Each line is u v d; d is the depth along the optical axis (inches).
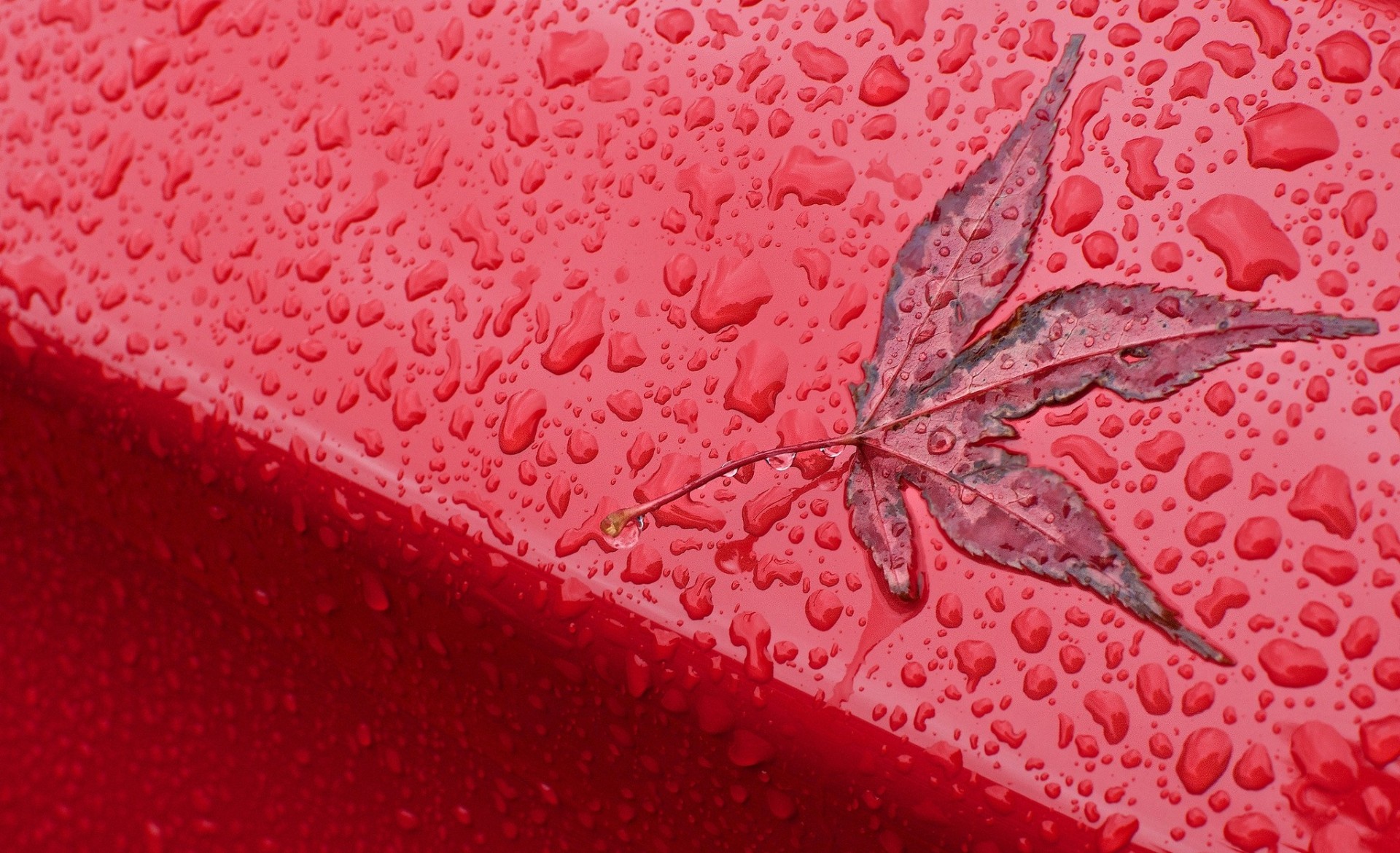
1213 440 8.0
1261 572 7.9
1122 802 7.8
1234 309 8.1
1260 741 7.8
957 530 8.0
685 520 8.1
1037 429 8.1
